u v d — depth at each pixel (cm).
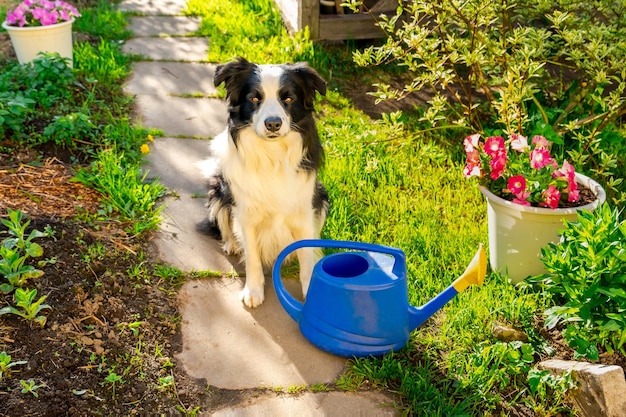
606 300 269
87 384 247
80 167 399
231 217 332
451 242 349
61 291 285
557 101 490
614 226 274
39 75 477
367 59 380
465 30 420
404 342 274
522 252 309
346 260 284
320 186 349
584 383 253
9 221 305
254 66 296
